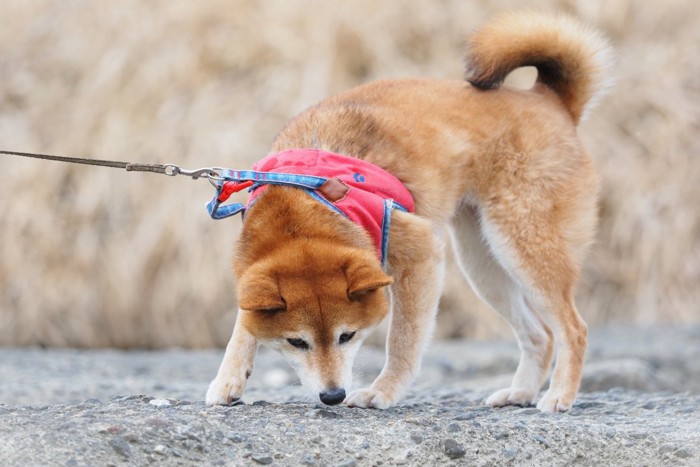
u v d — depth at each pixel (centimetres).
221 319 1440
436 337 1425
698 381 1149
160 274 1452
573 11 1648
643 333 1362
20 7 1745
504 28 817
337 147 741
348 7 1630
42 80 1652
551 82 862
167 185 1483
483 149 792
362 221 696
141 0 1698
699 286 1477
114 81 1589
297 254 668
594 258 1490
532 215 798
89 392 971
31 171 1522
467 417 693
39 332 1457
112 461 562
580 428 664
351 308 670
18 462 545
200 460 582
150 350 1450
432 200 764
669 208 1497
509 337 1414
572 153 821
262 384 1131
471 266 867
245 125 1512
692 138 1544
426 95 793
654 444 644
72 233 1480
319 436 622
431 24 1622
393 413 700
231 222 1454
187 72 1595
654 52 1620
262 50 1609
